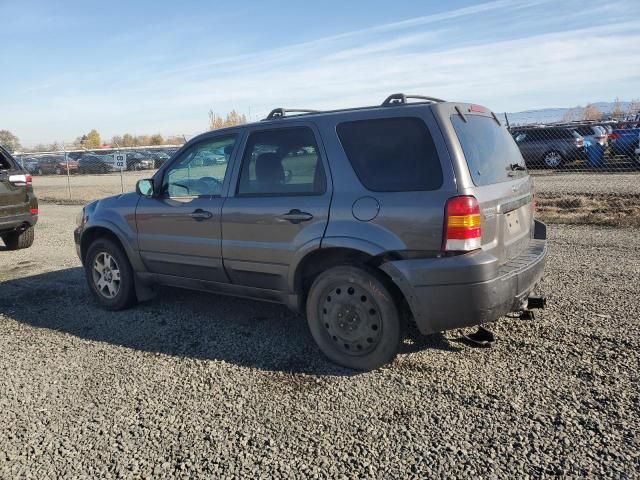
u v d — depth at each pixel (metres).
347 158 3.90
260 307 5.50
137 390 3.76
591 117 26.98
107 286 5.64
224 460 2.91
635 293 5.26
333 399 3.51
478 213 3.47
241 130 4.60
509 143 4.50
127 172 33.88
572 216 9.87
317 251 3.99
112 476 2.81
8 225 8.63
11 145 35.66
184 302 5.78
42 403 3.62
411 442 2.99
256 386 3.75
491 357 4.00
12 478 2.82
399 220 3.60
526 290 3.88
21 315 5.57
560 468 2.69
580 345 4.10
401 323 3.77
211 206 4.62
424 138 3.63
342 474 2.74
